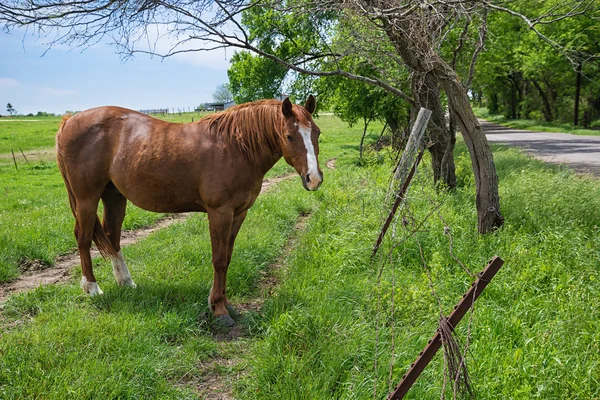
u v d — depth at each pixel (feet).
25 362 11.22
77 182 15.92
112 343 12.32
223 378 11.78
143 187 15.24
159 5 15.08
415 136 18.04
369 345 11.75
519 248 17.19
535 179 27.25
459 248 18.26
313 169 13.55
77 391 10.17
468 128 20.21
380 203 24.41
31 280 18.99
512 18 60.85
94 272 19.04
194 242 22.02
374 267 17.75
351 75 23.50
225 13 16.85
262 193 38.17
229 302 16.07
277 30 28.50
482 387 9.74
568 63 111.04
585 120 129.39
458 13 16.03
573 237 18.34
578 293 12.96
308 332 12.60
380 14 15.97
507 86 178.40
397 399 8.46
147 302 15.15
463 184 32.53
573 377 9.91
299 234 26.07
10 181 55.31
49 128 156.46
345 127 165.58
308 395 10.13
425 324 12.52
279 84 56.39
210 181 14.58
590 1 17.35
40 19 13.88
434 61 18.89
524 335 11.78
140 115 16.20
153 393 10.76
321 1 17.78
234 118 14.85
